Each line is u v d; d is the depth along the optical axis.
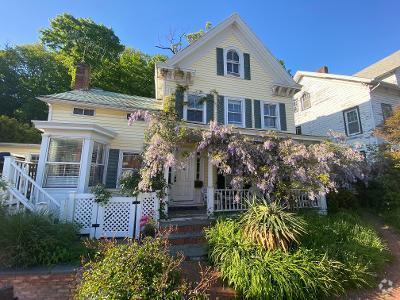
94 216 6.57
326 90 16.86
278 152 8.05
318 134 17.20
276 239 5.05
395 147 10.85
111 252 3.62
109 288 3.01
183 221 7.38
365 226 7.58
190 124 8.95
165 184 7.51
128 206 6.85
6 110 25.78
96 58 25.52
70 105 10.26
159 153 7.00
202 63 11.78
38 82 26.02
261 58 12.98
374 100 14.00
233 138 7.73
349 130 15.01
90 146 8.55
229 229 5.80
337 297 4.65
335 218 7.95
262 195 8.15
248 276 4.41
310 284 4.40
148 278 3.31
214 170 10.97
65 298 4.32
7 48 27.34
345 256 5.39
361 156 8.88
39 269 4.43
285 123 12.41
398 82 15.02
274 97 12.64
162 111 8.23
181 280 3.75
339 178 9.51
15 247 4.53
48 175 8.19
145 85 25.44
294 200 8.24
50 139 8.40
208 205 7.80
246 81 12.30
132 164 10.58
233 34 12.74
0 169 10.45
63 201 6.50
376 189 10.51
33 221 5.05
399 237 7.91
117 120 10.73
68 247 4.99
